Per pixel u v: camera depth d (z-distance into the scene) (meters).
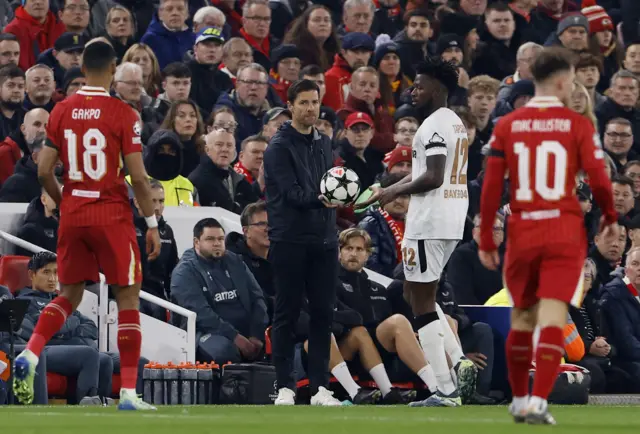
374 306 42.38
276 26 67.75
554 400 42.81
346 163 54.28
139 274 30.58
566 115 25.11
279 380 37.75
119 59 58.72
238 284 43.84
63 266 30.59
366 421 25.67
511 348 25.95
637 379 48.72
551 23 73.12
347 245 42.50
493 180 25.56
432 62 35.19
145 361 42.09
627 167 59.69
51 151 30.50
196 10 67.50
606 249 52.88
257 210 45.12
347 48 62.09
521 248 25.06
